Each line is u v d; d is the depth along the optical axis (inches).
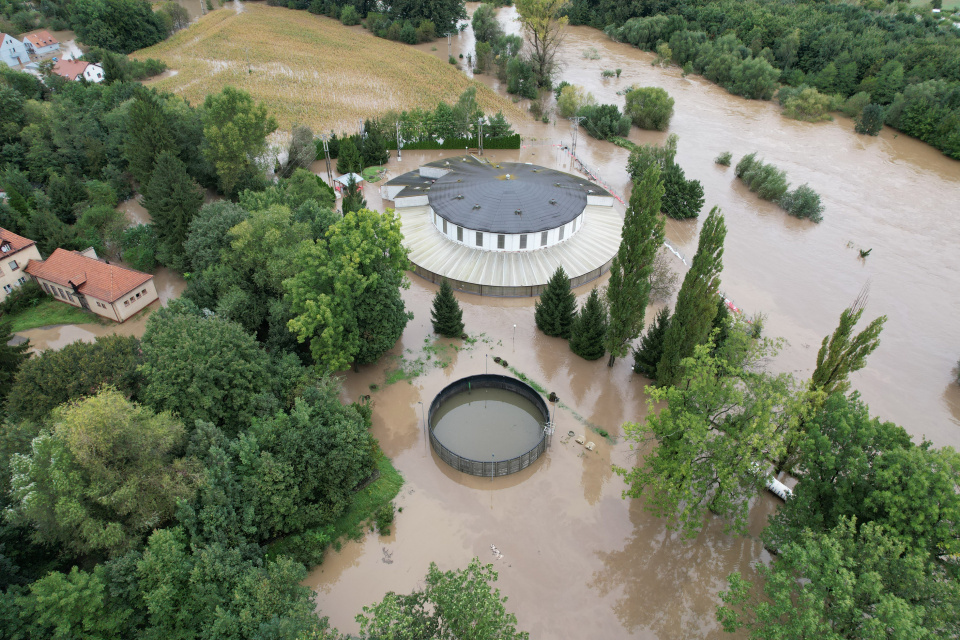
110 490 1497.3
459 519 1915.6
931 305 3024.1
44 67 5452.8
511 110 5738.2
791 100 5723.4
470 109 4857.3
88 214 3154.5
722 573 1766.7
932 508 1349.7
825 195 4192.9
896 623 1111.0
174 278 3181.6
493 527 1889.8
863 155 4899.1
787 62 6407.5
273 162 4119.1
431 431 2183.8
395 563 1774.1
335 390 2092.8
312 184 3309.5
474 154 4808.1
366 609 1270.9
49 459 1450.5
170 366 1820.9
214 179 3932.1
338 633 1567.4
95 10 6673.2
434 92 6023.6
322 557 1787.6
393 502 1964.8
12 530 1517.0
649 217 2121.1
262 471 1708.9
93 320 2815.0
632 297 2313.0
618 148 5027.1
